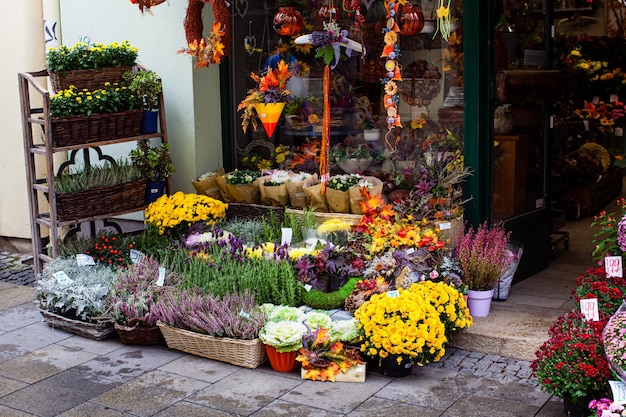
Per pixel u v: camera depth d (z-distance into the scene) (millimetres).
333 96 6688
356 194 6117
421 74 6203
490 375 5000
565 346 4234
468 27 5844
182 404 4664
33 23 7746
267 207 6641
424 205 5805
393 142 6422
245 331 5090
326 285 5625
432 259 5566
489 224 6066
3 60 7887
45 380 5039
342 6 6566
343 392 4785
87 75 6379
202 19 6832
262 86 6129
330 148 6746
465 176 5949
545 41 6703
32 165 6512
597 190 9227
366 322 4859
